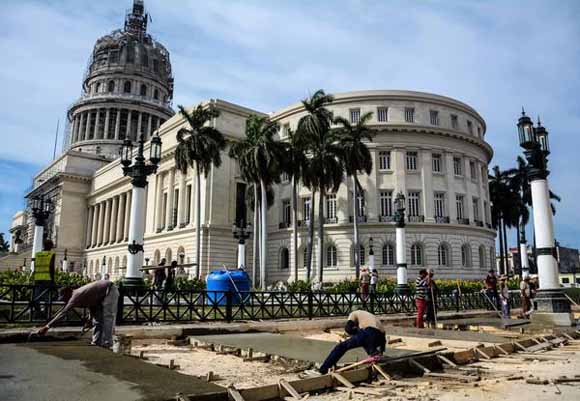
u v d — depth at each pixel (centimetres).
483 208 5134
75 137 9525
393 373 775
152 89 9788
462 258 4697
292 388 635
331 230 4675
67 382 599
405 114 4881
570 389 661
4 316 1180
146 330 1202
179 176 5466
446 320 1844
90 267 7825
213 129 4122
